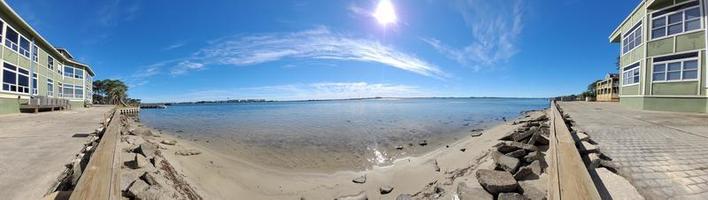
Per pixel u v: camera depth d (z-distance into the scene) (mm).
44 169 4945
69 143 7273
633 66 16062
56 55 25906
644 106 14523
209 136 17625
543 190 4289
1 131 9367
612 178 3787
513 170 5125
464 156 8844
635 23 15641
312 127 21969
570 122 9070
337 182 7871
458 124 22141
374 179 7965
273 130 20438
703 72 12180
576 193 2475
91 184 2920
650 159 4477
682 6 12844
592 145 5531
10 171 4812
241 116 38625
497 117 28859
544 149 6965
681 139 5977
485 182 4449
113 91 71438
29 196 3871
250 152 12234
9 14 16016
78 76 32656
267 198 6621
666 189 3352
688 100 12797
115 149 4551
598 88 47406
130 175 5066
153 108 82500
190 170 7637
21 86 18125
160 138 13445
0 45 15555
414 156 10984
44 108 20828
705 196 3123
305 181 7984
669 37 13344
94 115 17094
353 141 14977
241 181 7609
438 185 5805
